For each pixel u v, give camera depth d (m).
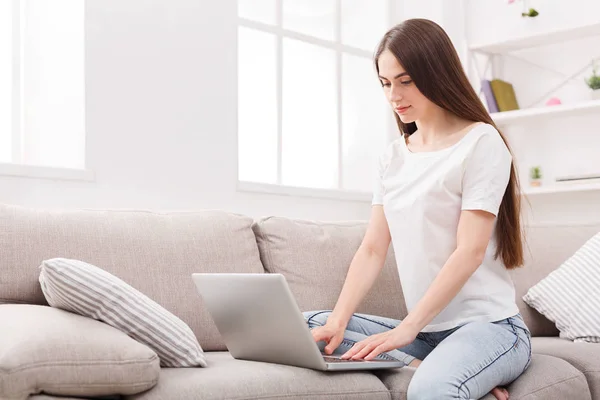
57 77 2.90
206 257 2.32
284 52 3.92
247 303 1.82
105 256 2.16
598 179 3.76
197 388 1.65
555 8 4.12
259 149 3.81
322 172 4.05
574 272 2.74
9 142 2.96
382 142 4.18
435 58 2.03
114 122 2.88
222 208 3.24
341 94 4.06
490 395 1.90
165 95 3.04
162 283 2.21
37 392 1.52
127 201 2.92
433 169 2.10
